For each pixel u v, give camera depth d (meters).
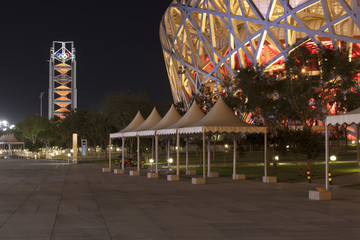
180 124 30.73
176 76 90.75
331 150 68.69
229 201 18.27
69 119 90.62
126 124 62.66
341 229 11.95
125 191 22.66
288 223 12.94
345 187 24.16
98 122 73.38
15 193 21.67
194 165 50.53
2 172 40.62
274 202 17.91
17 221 13.30
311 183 26.86
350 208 16.06
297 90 34.50
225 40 75.19
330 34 51.62
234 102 44.75
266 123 39.84
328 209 15.80
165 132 31.86
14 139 89.81
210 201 18.30
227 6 68.00
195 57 81.38
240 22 73.25
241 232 11.56
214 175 33.53
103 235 11.18
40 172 40.66
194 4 77.38
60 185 26.42
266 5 71.25
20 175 36.16
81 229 12.00
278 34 73.75
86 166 53.72
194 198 19.41
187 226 12.46
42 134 115.38
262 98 37.00
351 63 34.81
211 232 11.57
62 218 13.87
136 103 62.84
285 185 25.97
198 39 79.69
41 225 12.62
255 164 48.41
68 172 40.69
